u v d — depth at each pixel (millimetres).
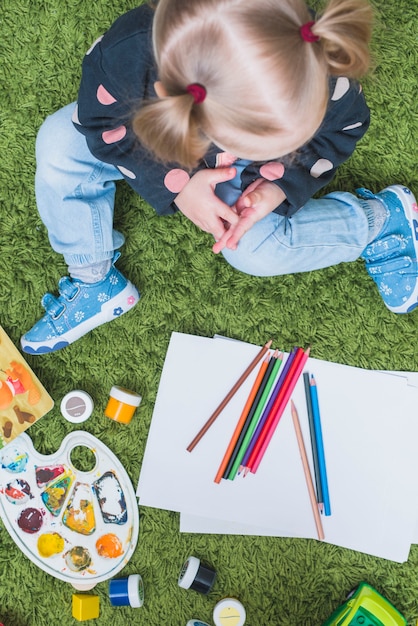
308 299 1073
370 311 1072
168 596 1063
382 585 1062
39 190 954
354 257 1006
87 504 1054
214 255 1070
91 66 784
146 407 1062
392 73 1063
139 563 1062
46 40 1059
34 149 1061
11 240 1064
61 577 1044
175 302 1071
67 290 1021
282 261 978
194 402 1045
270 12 608
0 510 1044
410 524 1043
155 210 1004
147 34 745
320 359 1062
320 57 623
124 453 1062
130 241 1068
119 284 1022
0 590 1058
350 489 1047
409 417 1046
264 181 866
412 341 1067
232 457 1033
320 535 1041
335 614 1039
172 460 1045
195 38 614
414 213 1014
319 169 865
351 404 1050
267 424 1032
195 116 630
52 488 1051
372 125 1063
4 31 1057
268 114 640
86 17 1057
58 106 1060
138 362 1067
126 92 783
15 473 1047
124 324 1069
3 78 1059
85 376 1065
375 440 1046
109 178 968
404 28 1062
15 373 1033
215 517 1045
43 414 1033
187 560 1045
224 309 1071
